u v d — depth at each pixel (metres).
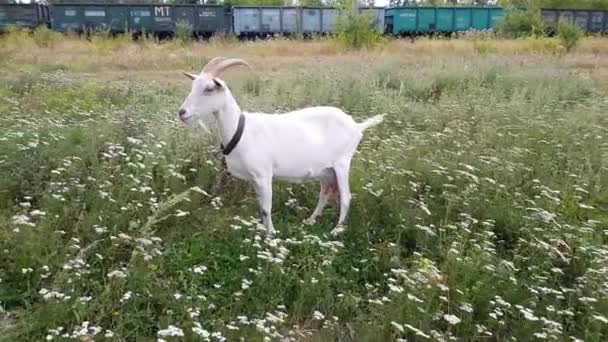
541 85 12.49
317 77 12.70
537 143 8.04
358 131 5.67
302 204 6.27
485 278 4.50
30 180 5.85
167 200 5.23
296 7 34.53
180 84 13.74
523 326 4.09
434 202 6.08
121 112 8.27
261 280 4.36
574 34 25.91
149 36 26.92
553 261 5.10
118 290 4.09
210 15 33.44
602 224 5.87
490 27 36.91
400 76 13.76
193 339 3.72
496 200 5.99
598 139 8.20
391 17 36.53
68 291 3.99
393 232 5.55
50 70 16.23
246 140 5.00
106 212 5.12
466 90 12.45
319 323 4.21
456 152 7.35
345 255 5.08
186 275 4.57
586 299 4.13
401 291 4.04
